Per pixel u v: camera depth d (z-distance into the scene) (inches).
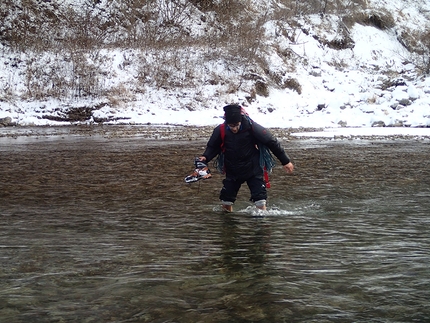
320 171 406.0
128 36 1111.0
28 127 832.9
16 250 195.6
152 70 1033.5
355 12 1380.4
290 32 1263.5
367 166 432.1
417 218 250.5
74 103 942.4
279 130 797.2
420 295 148.9
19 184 344.5
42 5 1105.4
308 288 154.5
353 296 148.2
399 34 1381.6
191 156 496.4
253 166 265.0
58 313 136.9
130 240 210.7
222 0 1250.0
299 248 198.1
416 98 1007.0
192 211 268.4
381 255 188.2
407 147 584.1
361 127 863.7
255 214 260.7
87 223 240.7
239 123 257.9
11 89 943.7
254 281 160.7
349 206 279.7
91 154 509.4
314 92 1119.6
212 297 147.7
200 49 1107.9
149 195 310.8
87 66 992.9
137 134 730.2
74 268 173.9
